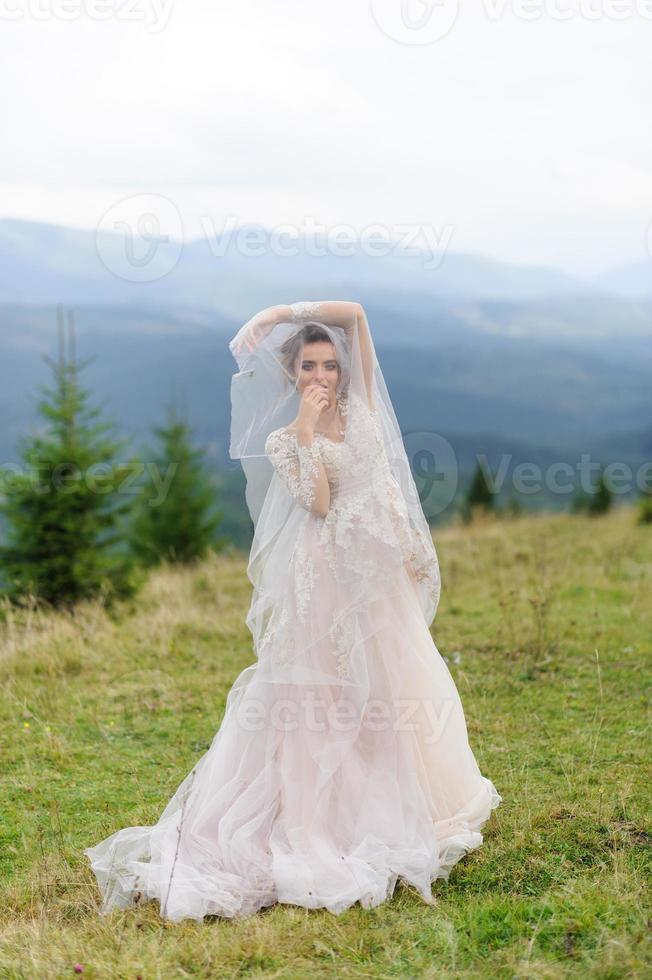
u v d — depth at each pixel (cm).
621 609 855
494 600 905
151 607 993
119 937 344
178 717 622
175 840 398
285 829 388
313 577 405
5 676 715
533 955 316
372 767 397
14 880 408
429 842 383
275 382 426
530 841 407
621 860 379
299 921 351
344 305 422
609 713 591
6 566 1012
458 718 421
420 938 335
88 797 498
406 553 419
